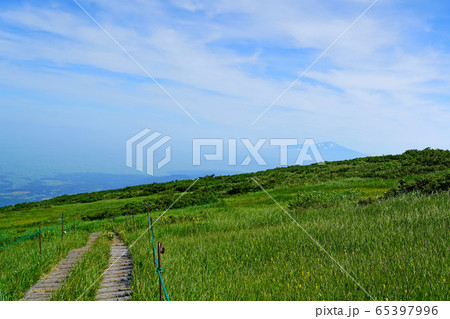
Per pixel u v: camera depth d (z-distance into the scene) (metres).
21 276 8.09
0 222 36.12
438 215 10.05
